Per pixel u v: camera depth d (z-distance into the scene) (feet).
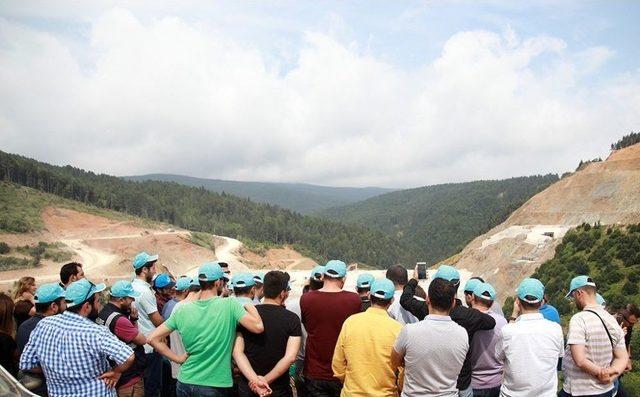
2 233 378.94
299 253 648.38
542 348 21.07
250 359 21.75
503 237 287.69
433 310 20.57
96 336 20.57
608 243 199.62
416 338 19.80
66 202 509.76
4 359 24.07
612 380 21.65
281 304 22.97
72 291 21.07
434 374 19.66
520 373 21.03
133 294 25.46
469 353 21.97
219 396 21.29
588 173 303.89
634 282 163.94
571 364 23.04
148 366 29.25
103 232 454.81
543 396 20.77
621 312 28.66
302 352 25.88
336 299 23.35
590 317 22.21
